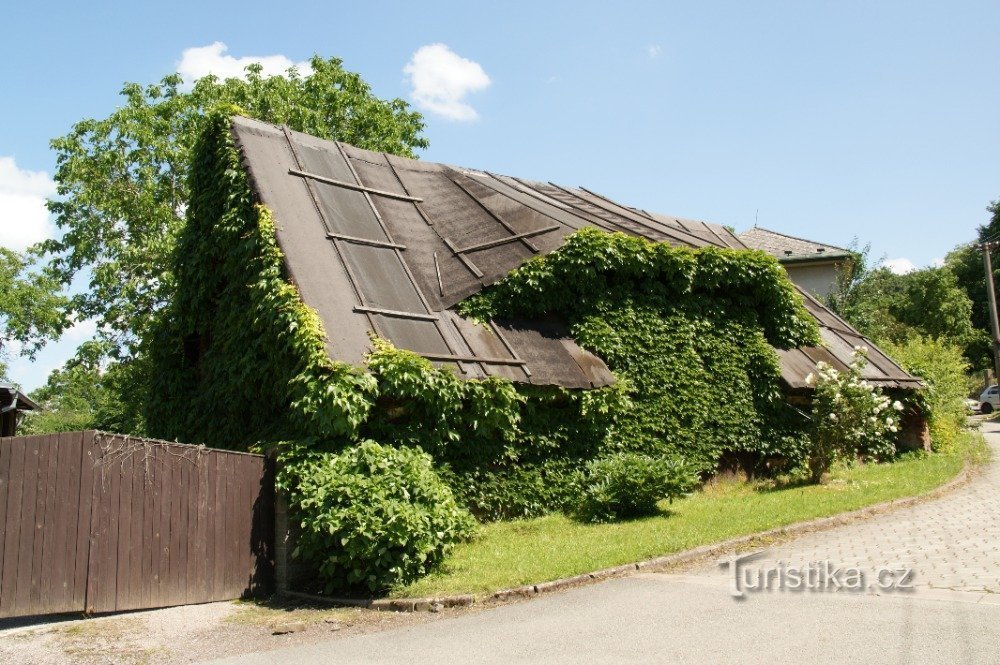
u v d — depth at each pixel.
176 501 8.80
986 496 13.20
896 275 50.81
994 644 5.69
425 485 9.58
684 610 7.16
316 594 9.16
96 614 8.20
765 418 15.91
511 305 13.73
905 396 18.88
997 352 29.80
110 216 23.91
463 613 7.89
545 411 12.81
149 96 24.89
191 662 6.75
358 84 27.81
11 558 7.79
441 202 15.98
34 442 8.05
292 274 11.46
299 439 10.00
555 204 17.80
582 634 6.67
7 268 34.88
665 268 15.15
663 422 14.42
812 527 10.92
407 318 12.20
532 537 11.04
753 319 16.34
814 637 6.10
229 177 13.44
